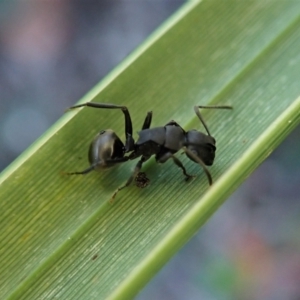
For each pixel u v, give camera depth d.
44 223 0.10
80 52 0.12
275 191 0.11
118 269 0.09
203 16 0.10
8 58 0.12
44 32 0.12
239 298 0.11
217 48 0.10
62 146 0.10
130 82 0.10
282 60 0.10
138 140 0.10
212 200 0.09
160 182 0.10
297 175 0.11
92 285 0.09
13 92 0.11
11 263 0.09
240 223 0.11
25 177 0.10
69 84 0.12
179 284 0.11
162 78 0.10
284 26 0.10
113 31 0.12
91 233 0.09
